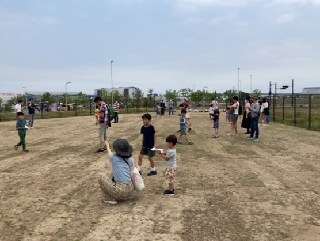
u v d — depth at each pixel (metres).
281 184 7.26
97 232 4.77
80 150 12.12
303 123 22.38
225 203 6.01
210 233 4.71
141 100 62.72
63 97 73.00
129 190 6.02
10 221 5.24
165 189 6.91
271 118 27.42
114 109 25.03
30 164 9.64
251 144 13.10
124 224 5.05
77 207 5.87
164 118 29.58
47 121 27.86
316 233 4.70
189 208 5.76
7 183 7.53
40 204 6.05
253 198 6.29
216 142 13.66
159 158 10.41
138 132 17.80
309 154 10.86
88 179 7.85
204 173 8.27
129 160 6.13
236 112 15.93
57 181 7.68
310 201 6.11
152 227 4.94
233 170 8.59
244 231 4.77
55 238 4.58
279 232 4.73
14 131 19.27
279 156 10.53
